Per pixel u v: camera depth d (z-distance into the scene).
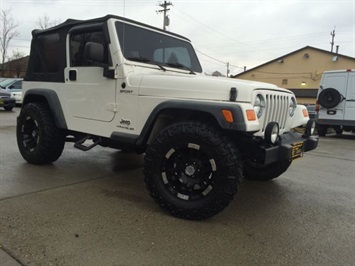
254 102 2.96
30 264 2.17
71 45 4.06
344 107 10.24
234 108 2.75
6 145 6.01
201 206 2.91
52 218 2.90
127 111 3.51
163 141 3.03
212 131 2.87
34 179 4.02
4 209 3.04
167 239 2.62
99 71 3.72
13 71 41.88
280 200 3.71
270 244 2.62
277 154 3.13
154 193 3.11
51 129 4.41
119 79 3.54
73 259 2.26
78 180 4.08
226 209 3.35
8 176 4.08
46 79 4.39
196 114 3.09
